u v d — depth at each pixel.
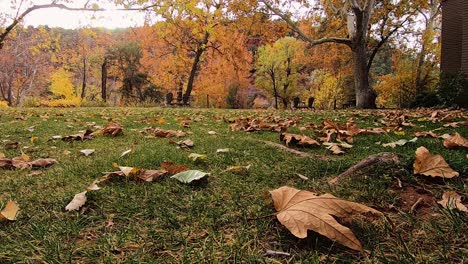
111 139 3.47
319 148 2.77
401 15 20.52
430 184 1.61
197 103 35.38
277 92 37.09
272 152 2.57
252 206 1.39
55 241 1.13
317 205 1.12
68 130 4.39
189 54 30.53
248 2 17.98
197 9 6.76
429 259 0.96
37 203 1.50
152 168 2.11
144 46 32.81
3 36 9.09
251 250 1.04
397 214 1.30
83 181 1.82
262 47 35.34
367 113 8.52
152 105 20.45
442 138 3.07
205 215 1.32
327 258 0.98
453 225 1.16
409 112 8.84
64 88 37.88
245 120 5.54
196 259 0.99
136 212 1.37
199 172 1.74
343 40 16.83
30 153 2.72
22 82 45.84
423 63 21.22
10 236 1.18
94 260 1.01
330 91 34.78
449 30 15.18
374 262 0.95
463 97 13.61
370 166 1.79
